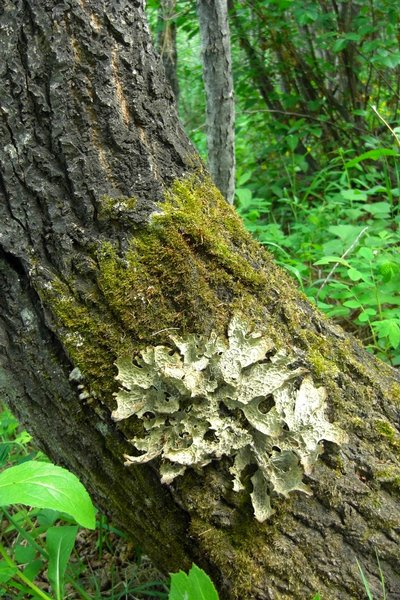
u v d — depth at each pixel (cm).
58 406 55
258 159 199
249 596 50
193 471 51
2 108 49
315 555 51
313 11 154
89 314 52
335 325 62
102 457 55
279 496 51
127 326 52
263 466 49
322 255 120
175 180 54
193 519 52
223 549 51
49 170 51
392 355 96
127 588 67
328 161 186
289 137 167
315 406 51
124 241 52
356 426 55
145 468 53
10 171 50
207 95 123
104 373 52
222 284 54
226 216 57
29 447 95
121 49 51
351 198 124
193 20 169
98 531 79
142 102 53
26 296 53
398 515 52
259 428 49
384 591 51
